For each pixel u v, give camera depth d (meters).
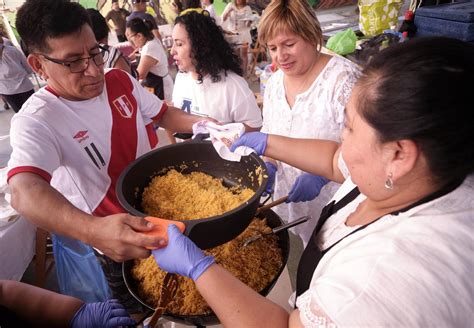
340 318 0.46
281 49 1.29
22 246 1.68
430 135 0.44
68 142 1.04
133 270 0.94
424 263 0.47
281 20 1.23
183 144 1.10
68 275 1.65
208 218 0.72
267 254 0.95
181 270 0.65
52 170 0.97
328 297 0.49
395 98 0.44
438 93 0.42
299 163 1.06
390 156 0.50
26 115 0.97
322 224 0.83
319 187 1.31
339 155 0.97
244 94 1.74
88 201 1.15
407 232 0.51
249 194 1.00
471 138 0.44
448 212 0.51
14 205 0.86
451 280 0.46
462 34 1.89
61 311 0.99
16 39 4.61
